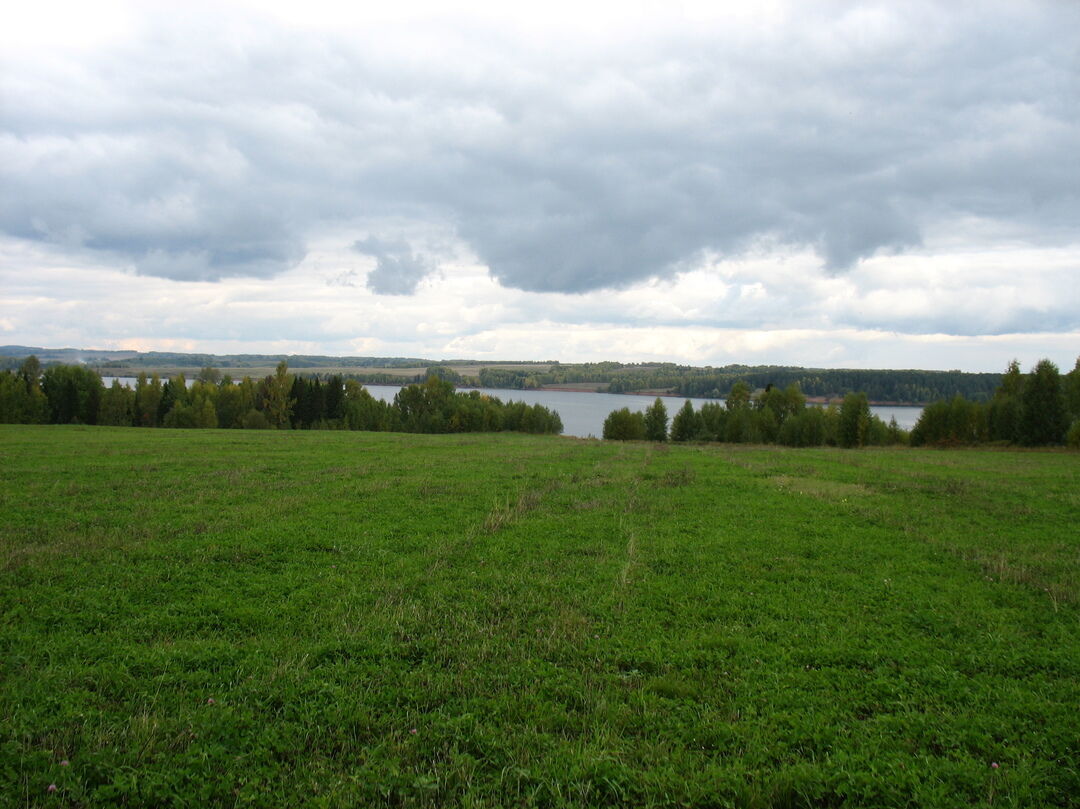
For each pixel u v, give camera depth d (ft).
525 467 89.97
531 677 24.82
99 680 23.38
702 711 22.52
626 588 35.99
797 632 29.89
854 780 18.37
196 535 46.01
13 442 107.24
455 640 28.12
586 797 17.76
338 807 16.89
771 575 39.14
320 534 46.96
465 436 178.50
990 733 21.03
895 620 31.71
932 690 24.08
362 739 20.51
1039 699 23.26
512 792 17.95
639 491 70.03
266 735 20.12
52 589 33.65
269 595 33.86
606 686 24.16
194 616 30.89
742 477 82.53
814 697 23.39
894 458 120.26
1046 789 17.98
